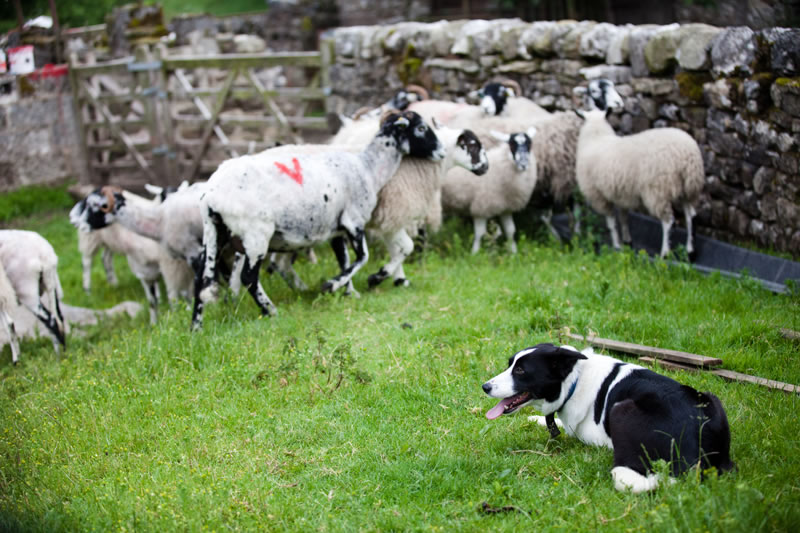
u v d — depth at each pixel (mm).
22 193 14312
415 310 6773
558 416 4223
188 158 14797
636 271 6980
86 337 8070
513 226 8820
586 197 8344
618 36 9211
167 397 5273
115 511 3822
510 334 5875
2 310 7059
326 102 13312
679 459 3510
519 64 10641
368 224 7566
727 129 7852
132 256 8719
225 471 4215
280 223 6715
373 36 12508
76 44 16641
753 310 5914
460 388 4992
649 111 8906
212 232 6676
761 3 7641
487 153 8570
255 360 5789
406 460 4133
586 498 3607
